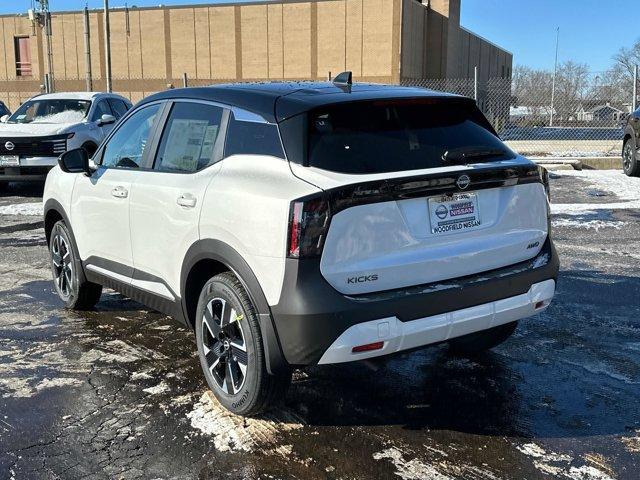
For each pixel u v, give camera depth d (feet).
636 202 36.58
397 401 13.29
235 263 11.68
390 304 10.94
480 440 11.75
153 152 14.82
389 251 11.11
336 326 10.62
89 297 18.53
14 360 15.44
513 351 15.96
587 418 12.56
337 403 13.19
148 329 17.53
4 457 11.20
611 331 17.22
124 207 15.02
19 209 36.73
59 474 10.70
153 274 14.39
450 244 11.76
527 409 12.94
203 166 13.20
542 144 77.15
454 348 16.02
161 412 12.81
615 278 21.97
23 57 145.69
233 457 11.19
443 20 144.97
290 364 11.13
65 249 18.84
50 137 39.50
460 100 13.19
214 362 12.75
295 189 10.94
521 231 12.83
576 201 37.32
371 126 12.07
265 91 12.94
